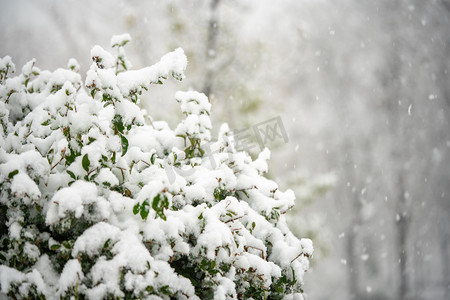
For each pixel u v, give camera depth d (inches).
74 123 66.9
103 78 68.9
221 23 233.9
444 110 622.8
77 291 56.9
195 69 233.1
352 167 563.8
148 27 265.0
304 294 100.3
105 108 78.1
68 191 60.3
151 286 58.6
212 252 69.3
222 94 233.0
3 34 577.6
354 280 475.2
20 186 60.1
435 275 559.8
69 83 66.9
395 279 519.8
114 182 67.9
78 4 566.6
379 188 561.6
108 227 61.9
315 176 232.8
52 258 65.1
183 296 70.2
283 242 89.4
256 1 256.8
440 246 605.0
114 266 58.7
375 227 546.6
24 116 93.9
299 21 283.6
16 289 59.7
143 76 75.0
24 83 104.0
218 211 76.7
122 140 72.3
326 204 492.1
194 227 72.5
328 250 219.5
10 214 64.5
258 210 91.1
